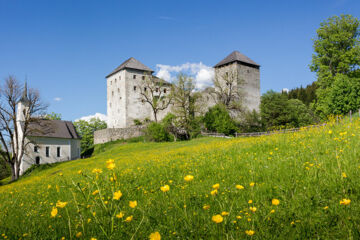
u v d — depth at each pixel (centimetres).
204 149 1578
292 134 1261
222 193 382
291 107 5472
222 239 216
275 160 659
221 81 6588
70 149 5612
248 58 6812
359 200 282
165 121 5053
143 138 5691
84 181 692
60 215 367
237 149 1102
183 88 5262
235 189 410
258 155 823
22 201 707
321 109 3362
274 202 227
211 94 6056
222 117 4922
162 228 258
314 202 296
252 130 5344
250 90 6638
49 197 666
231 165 717
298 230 230
